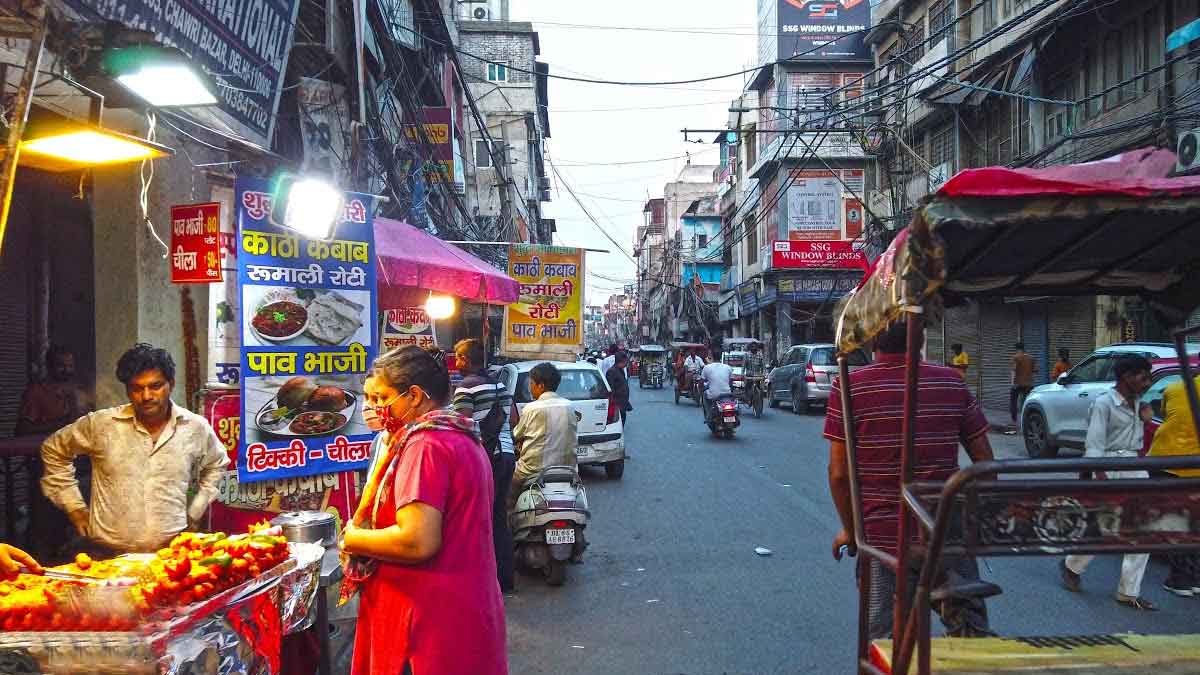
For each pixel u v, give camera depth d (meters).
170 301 6.08
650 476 10.96
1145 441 7.70
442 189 16.17
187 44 6.36
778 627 4.99
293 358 5.02
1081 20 15.58
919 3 23.89
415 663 2.52
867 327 2.72
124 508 3.64
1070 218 2.14
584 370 10.99
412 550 2.47
